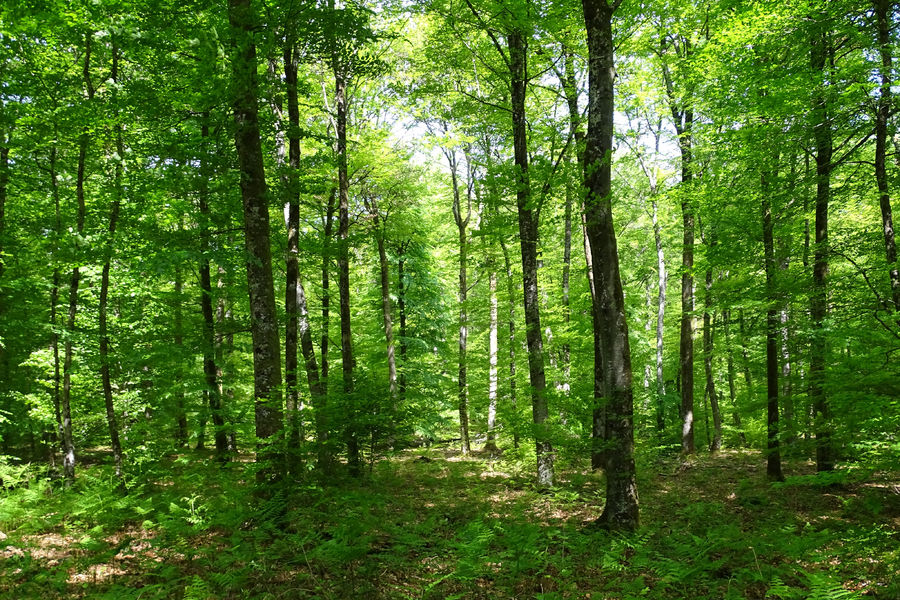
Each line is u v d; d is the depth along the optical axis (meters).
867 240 9.81
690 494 10.55
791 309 11.15
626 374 7.54
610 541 6.30
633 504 7.34
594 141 7.43
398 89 14.85
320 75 14.35
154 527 7.00
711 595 4.43
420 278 23.02
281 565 5.42
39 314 14.52
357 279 21.30
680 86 13.25
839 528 6.77
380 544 6.22
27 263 13.24
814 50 10.30
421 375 20.50
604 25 7.41
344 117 12.44
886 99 8.76
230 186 9.64
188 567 5.52
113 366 14.14
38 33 9.10
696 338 23.69
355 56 9.78
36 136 10.37
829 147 10.62
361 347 17.92
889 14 8.66
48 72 9.98
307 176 11.27
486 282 27.28
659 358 19.84
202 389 12.50
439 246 22.48
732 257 11.68
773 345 11.52
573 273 22.12
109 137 10.55
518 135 11.88
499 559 4.83
